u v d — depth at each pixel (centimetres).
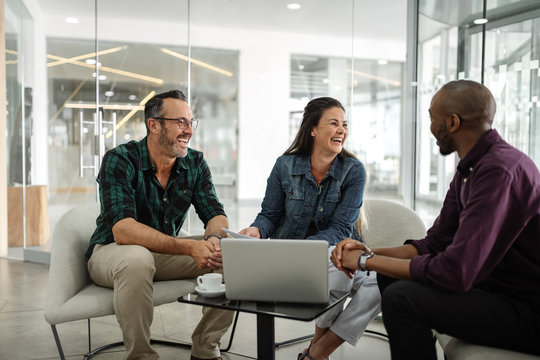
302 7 545
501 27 326
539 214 130
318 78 573
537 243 132
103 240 210
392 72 484
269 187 231
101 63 486
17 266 452
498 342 132
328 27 548
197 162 234
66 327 278
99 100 486
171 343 249
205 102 588
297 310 143
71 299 189
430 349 136
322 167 221
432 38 386
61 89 489
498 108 330
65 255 204
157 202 222
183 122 214
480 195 129
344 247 152
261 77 585
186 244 192
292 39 573
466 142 143
